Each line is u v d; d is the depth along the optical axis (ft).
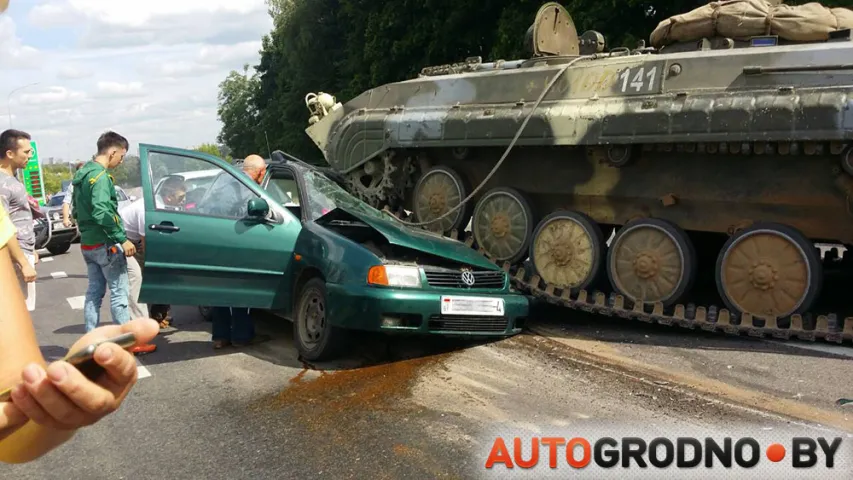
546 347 20.86
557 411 15.55
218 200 20.97
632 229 24.13
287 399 16.97
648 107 22.74
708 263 29.22
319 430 14.92
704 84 22.17
